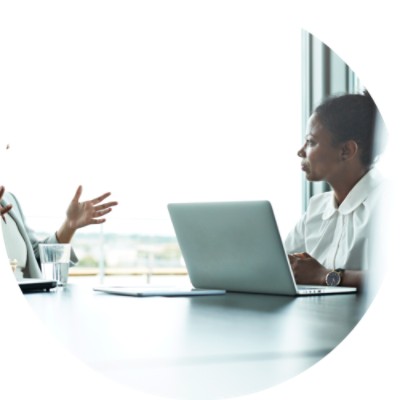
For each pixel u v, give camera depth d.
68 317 0.92
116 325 0.85
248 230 1.28
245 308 1.04
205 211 1.36
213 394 0.65
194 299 1.18
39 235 3.87
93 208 1.94
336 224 2.13
